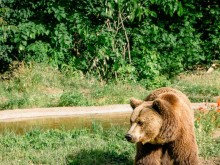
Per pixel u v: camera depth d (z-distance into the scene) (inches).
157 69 627.5
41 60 627.2
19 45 620.1
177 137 216.1
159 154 225.3
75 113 453.7
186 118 219.0
